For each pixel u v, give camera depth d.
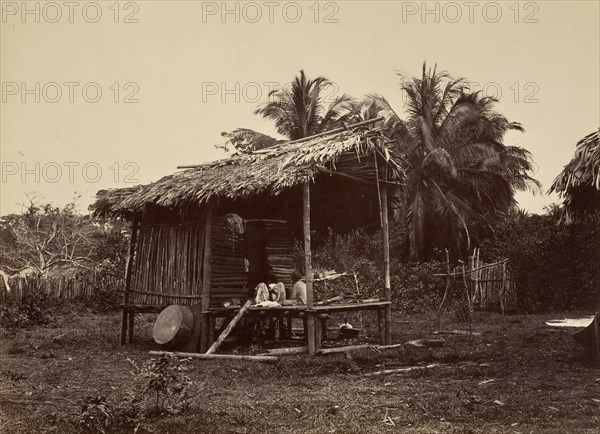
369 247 28.19
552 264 21.50
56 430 6.07
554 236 21.83
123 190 14.12
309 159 11.47
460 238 28.73
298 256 21.88
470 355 10.50
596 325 9.43
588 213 11.26
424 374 8.97
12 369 9.95
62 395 7.75
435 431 5.81
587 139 9.54
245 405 6.98
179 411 6.51
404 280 22.94
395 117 29.83
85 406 6.04
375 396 7.46
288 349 11.75
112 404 6.91
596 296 21.19
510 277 21.09
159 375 6.68
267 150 13.74
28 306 18.12
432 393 7.54
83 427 5.94
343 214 15.73
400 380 8.55
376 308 12.96
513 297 21.06
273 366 9.91
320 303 12.14
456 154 29.73
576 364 9.54
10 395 7.78
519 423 6.02
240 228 13.50
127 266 13.92
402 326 17.17
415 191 28.58
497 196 30.06
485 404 6.80
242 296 13.61
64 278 23.58
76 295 23.69
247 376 9.09
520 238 23.05
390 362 10.27
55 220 34.72
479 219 28.84
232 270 13.34
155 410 6.58
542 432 5.67
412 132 30.12
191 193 12.05
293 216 15.93
